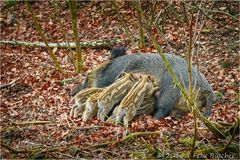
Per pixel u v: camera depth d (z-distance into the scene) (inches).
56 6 834.8
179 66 462.0
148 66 485.4
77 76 585.9
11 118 498.3
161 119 449.1
